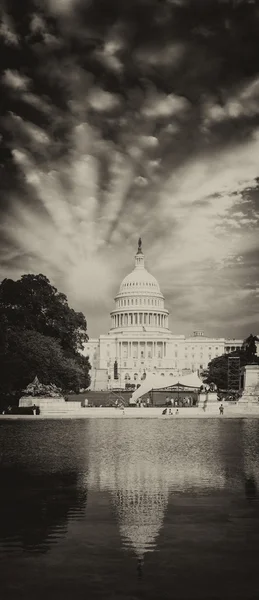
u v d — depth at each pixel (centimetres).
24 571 2239
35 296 12481
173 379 11538
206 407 10531
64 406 10112
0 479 3831
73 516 2916
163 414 9906
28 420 8831
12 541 2550
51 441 5881
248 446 5494
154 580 2161
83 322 13800
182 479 3812
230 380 15288
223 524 2773
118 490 3484
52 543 2514
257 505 3114
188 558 2361
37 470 4147
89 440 5969
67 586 2112
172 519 2859
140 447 5406
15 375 10219
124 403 11781
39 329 12512
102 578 2175
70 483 3684
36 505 3125
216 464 4416
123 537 2591
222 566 2281
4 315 12025
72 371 11431
